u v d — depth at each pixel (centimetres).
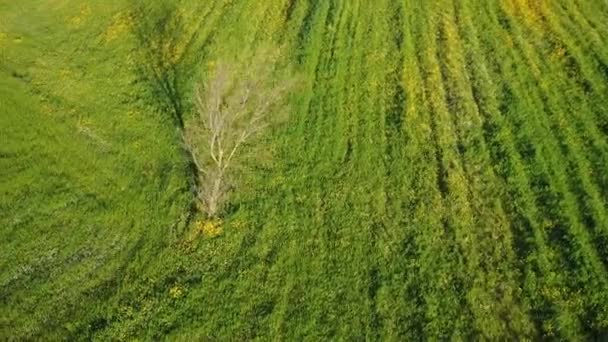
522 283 2755
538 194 3111
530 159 3275
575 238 2881
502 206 3091
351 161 3397
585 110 3522
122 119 3788
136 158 3538
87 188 3403
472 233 2986
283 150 3491
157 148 3575
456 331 2620
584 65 3797
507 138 3406
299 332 2684
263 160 3444
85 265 3025
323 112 3684
